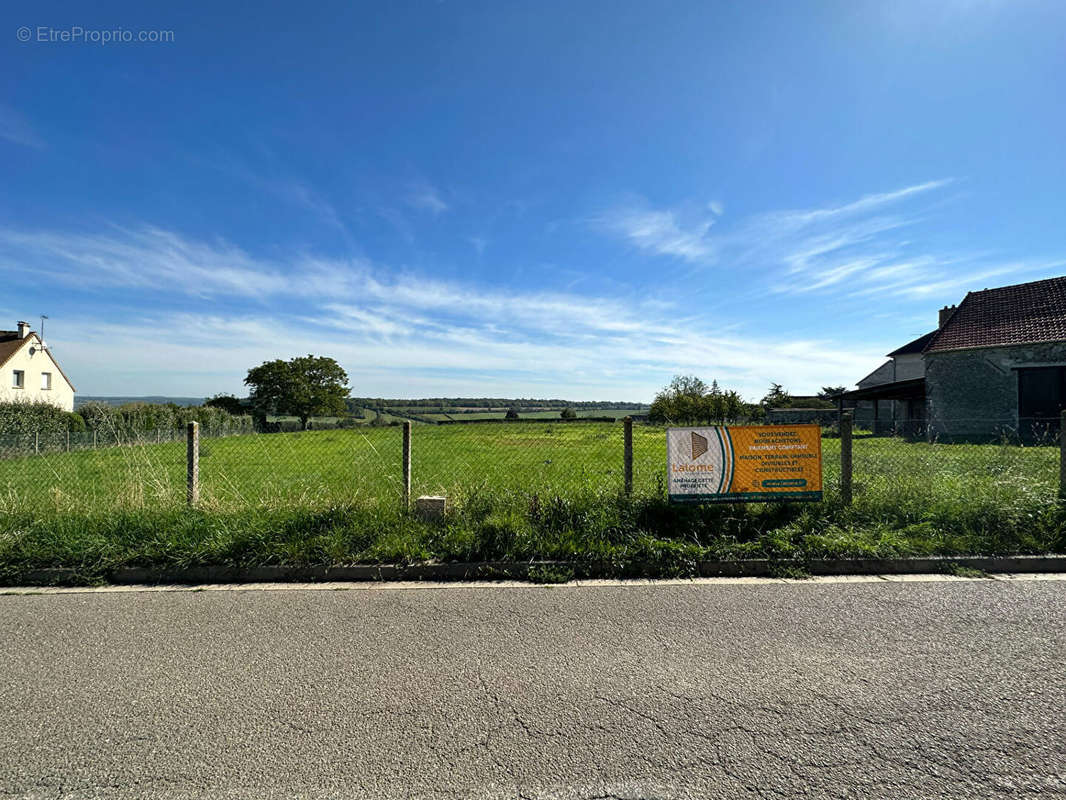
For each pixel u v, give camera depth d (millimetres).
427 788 2254
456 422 16906
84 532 5473
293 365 56719
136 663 3357
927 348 24000
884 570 5160
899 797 2180
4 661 3395
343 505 6164
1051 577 4957
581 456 15023
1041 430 16344
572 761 2408
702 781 2279
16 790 2244
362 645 3617
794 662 3318
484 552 5320
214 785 2277
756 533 5699
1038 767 2346
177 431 22859
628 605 4348
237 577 5051
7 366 35875
